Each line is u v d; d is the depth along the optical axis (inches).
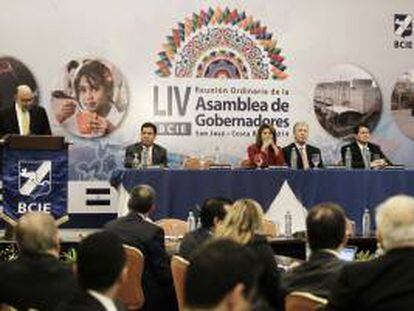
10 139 268.2
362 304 121.8
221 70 420.2
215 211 203.5
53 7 398.3
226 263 68.0
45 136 271.3
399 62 439.2
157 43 412.5
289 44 428.1
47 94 397.4
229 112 420.5
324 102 430.9
